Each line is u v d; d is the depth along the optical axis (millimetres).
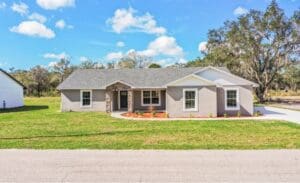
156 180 6648
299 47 42656
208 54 46906
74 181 6633
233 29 43969
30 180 6707
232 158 8641
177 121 20125
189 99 23375
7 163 8219
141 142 11680
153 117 23000
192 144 11125
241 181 6516
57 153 9492
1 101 34281
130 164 8055
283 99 53312
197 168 7582
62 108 30109
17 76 69938
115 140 12242
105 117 23078
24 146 10812
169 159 8586
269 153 9312
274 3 42406
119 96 30766
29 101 50062
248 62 44250
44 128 16484
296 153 9297
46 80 70562
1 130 15648
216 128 16250
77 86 30109
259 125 17516
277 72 45031
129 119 21531
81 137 13141
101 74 32281
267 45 43438
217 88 24375
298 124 17828
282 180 6566
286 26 42469
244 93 24375
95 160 8531
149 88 28562
